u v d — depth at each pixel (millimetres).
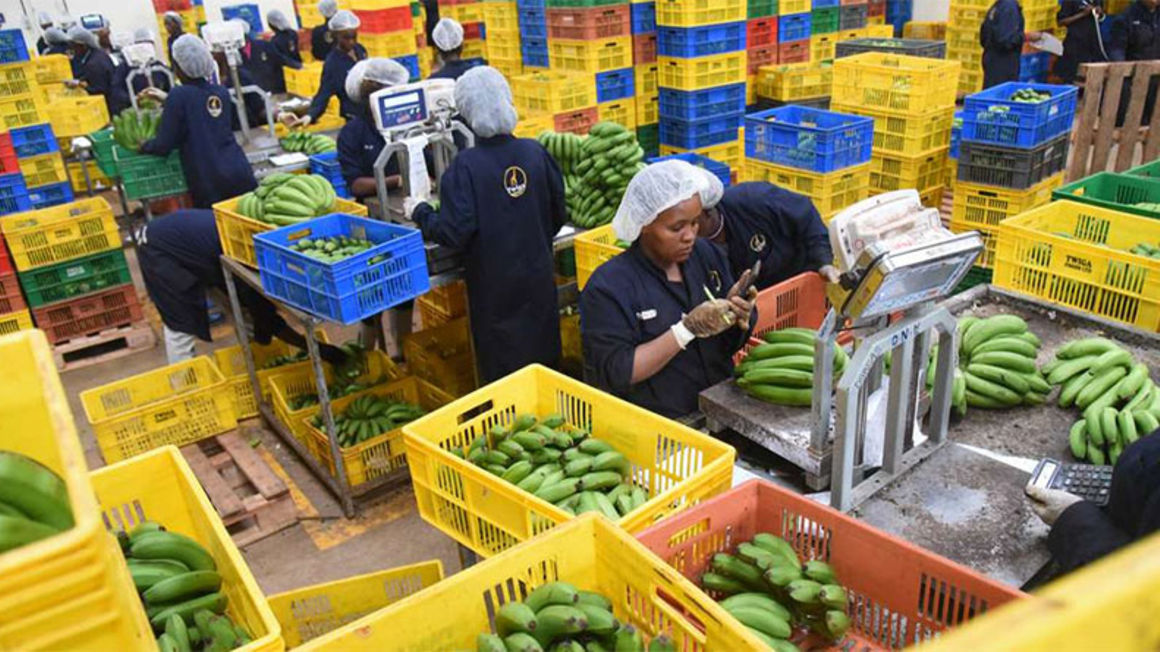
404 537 3914
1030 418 2496
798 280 3336
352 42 6992
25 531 1002
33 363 1125
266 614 1735
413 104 4012
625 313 2805
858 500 2064
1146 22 8172
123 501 2344
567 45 7367
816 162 5234
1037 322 3057
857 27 9031
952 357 2156
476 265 3922
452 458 2328
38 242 5613
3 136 5770
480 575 1699
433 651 1684
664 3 7031
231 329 6418
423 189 4051
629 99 7582
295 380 4891
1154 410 2311
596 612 1674
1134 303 3225
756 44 7918
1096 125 5336
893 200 1923
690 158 5809
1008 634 338
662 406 2889
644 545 1809
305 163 6078
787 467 2457
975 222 5371
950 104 5828
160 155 5449
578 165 4727
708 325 2510
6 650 789
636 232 2811
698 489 2117
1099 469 2000
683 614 1683
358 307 3525
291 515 4023
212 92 5422
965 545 1912
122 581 988
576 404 2652
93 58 9625
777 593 1833
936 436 2264
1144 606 357
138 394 4547
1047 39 8586
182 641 1880
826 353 2078
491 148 3805
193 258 4629
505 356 4070
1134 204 4277
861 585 1834
